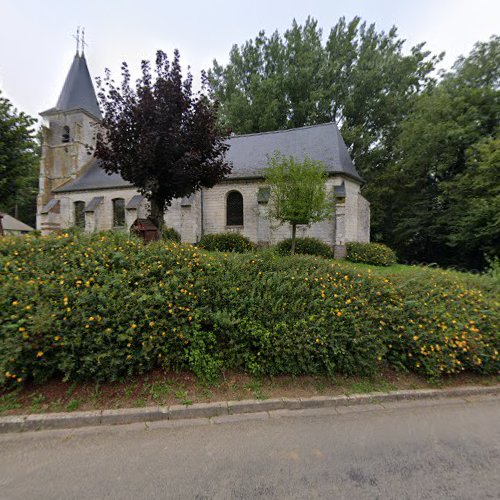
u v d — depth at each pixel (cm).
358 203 1591
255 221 1554
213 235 1486
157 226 879
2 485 189
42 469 203
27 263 343
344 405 304
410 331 350
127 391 289
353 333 340
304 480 198
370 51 2252
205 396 296
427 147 1533
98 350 285
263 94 2191
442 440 248
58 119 2159
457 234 1348
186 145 744
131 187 1798
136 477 197
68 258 357
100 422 258
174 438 242
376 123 2258
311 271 421
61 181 2161
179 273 358
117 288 318
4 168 798
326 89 2245
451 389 337
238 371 332
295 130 1709
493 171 1128
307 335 328
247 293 355
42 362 275
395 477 203
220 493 185
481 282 502
